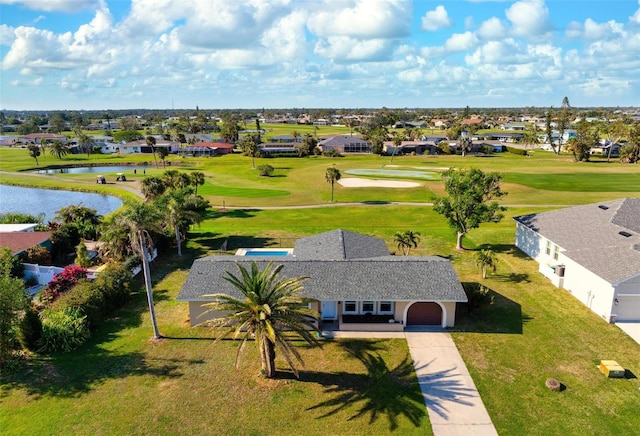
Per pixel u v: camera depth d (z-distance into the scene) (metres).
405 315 33.56
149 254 48.00
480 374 27.97
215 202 81.00
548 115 177.25
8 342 28.55
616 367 27.59
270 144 175.38
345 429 23.25
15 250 44.94
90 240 58.66
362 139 177.50
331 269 35.41
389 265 35.69
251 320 25.53
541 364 28.98
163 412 24.56
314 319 33.41
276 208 76.44
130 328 33.91
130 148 174.38
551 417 24.14
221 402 25.38
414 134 199.12
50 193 97.94
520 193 84.12
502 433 23.03
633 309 34.31
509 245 53.75
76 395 26.03
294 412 24.56
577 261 38.31
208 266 36.28
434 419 23.98
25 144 195.88
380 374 28.00
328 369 28.56
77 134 197.75
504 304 37.72
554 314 35.81
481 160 139.75
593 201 77.62
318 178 103.44
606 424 23.58
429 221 66.56
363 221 67.00
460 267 46.47
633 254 35.66
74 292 35.00
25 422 23.81
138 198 88.88
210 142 181.00
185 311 36.72
